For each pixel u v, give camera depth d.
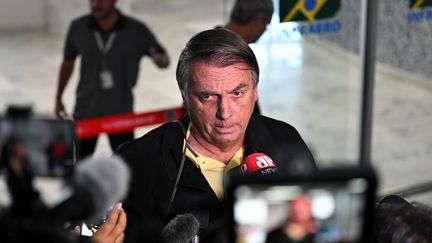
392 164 5.61
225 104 2.02
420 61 5.52
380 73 5.78
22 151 1.08
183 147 2.14
